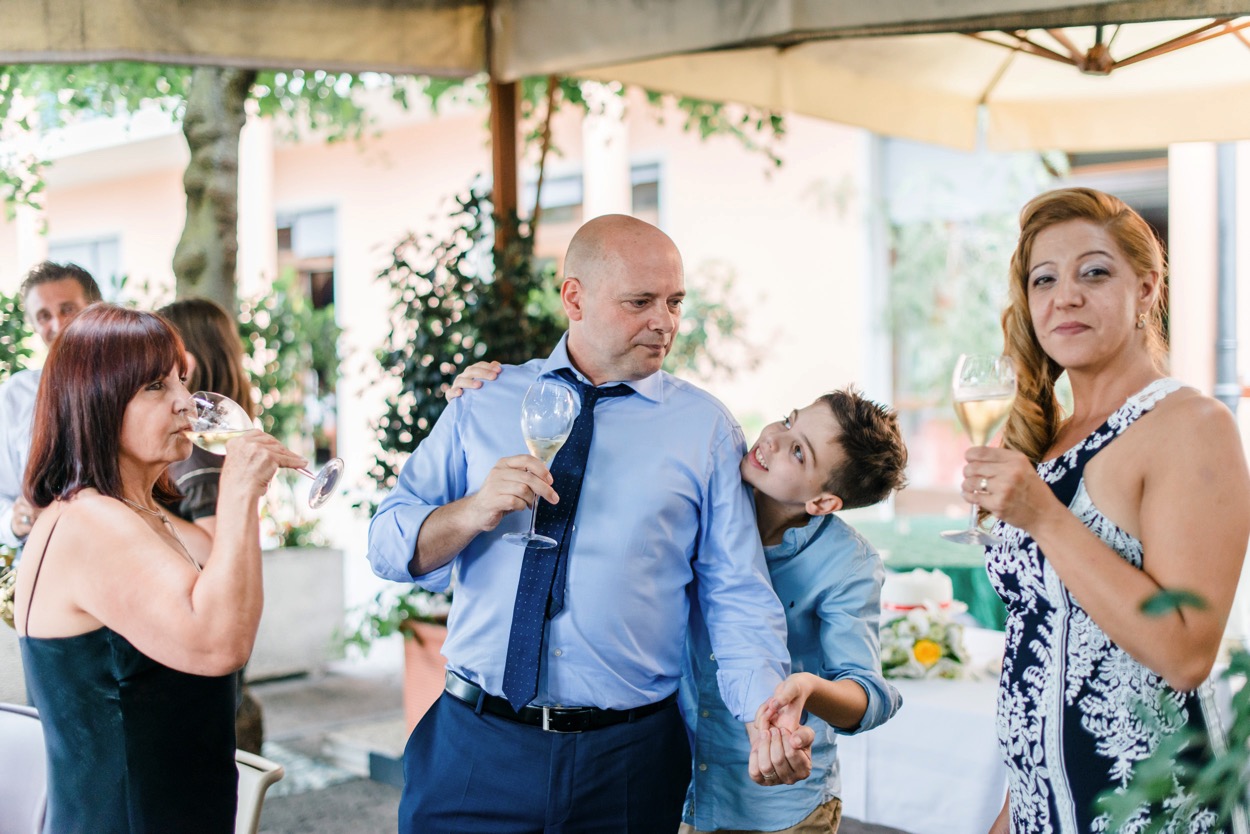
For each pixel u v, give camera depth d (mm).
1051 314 1620
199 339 3094
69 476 1708
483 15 3211
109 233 10930
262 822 3793
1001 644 3006
